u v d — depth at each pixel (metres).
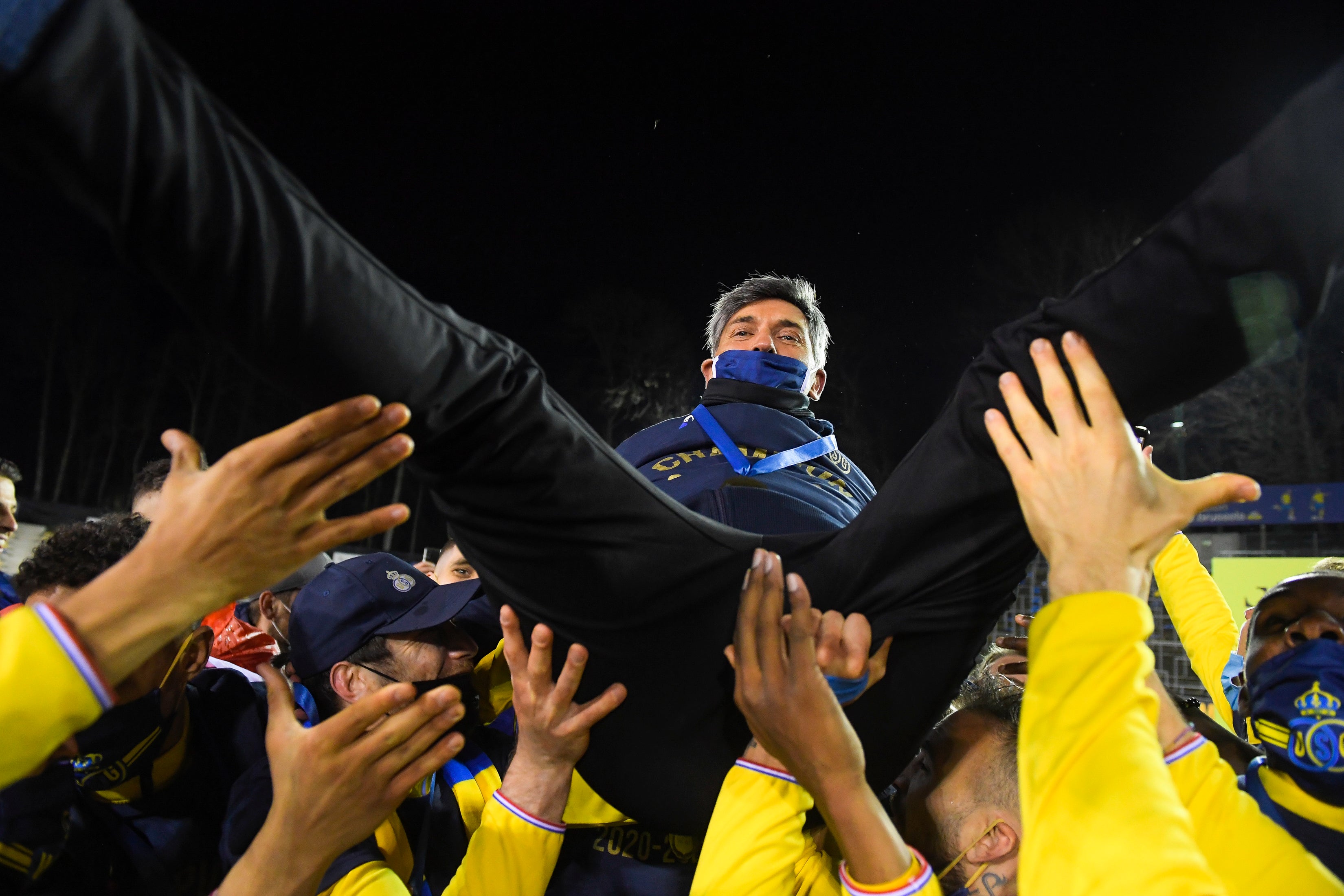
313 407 1.27
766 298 2.88
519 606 1.61
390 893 1.65
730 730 1.67
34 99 0.92
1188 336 1.26
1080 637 1.16
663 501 1.51
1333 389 13.30
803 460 2.28
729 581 1.57
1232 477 1.22
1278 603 1.70
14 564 7.66
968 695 2.03
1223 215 1.19
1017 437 1.41
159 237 1.04
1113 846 1.05
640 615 1.54
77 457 21.28
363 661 2.17
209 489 1.08
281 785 1.40
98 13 0.95
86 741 1.77
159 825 1.92
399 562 2.32
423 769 1.44
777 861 1.51
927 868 1.43
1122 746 1.10
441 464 1.37
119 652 1.11
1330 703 1.56
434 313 1.28
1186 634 2.80
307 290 1.13
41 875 1.74
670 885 1.98
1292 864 1.32
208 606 1.13
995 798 1.73
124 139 0.97
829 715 1.38
